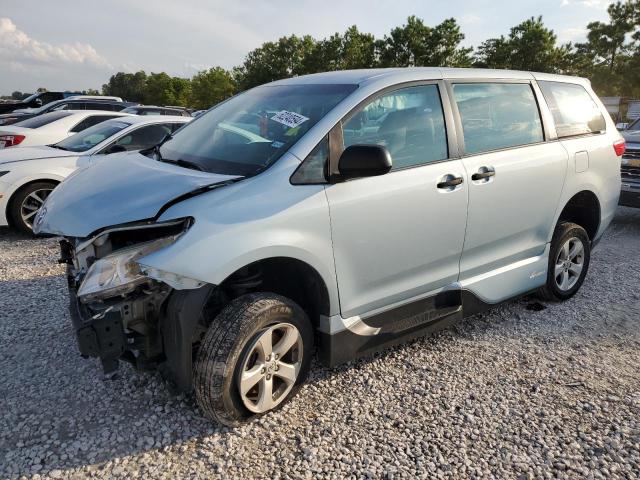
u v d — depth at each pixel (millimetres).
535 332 4086
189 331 2576
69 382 3277
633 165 7152
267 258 2766
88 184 3100
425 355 3695
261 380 2826
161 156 3559
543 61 51500
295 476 2518
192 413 2986
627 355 3730
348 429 2871
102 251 2723
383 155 2764
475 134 3707
